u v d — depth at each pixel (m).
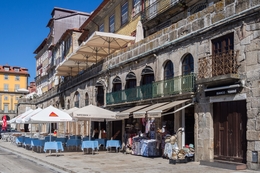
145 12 22.28
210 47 13.19
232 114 12.16
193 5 18.27
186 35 14.62
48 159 15.55
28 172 11.55
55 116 17.44
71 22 50.09
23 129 53.59
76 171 11.60
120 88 21.84
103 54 27.19
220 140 12.62
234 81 11.80
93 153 18.05
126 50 20.58
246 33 11.49
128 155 17.11
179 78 14.78
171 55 15.89
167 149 14.57
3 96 91.25
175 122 15.04
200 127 13.41
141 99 18.06
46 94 46.94
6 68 93.25
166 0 20.25
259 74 10.88
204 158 13.05
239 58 11.69
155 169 11.77
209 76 12.84
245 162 11.46
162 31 16.83
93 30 34.25
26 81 95.06
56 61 47.44
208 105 13.04
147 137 17.34
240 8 11.80
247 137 11.15
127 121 20.66
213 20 13.12
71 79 32.97
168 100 15.59
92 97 26.11
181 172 10.92
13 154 19.06
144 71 18.12
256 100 10.91
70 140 20.27
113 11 28.70
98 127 25.61
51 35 49.72
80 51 26.31
